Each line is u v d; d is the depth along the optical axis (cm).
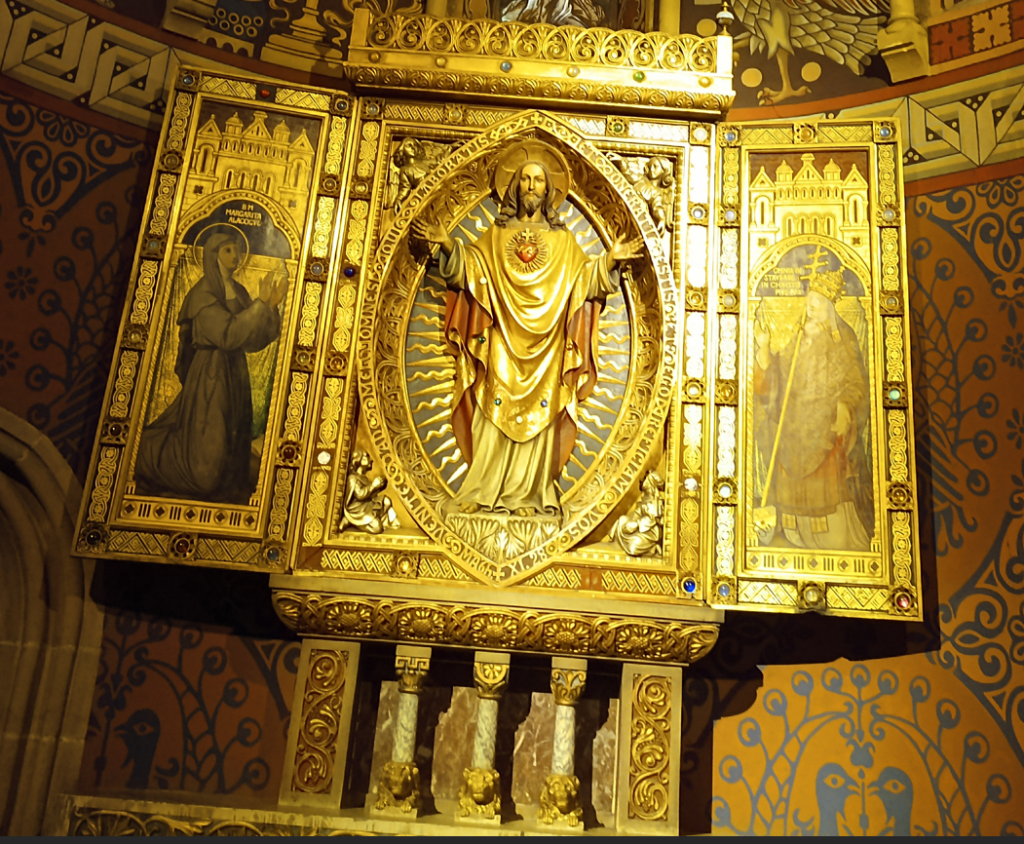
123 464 375
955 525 399
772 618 411
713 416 394
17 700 379
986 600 387
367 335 401
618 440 402
